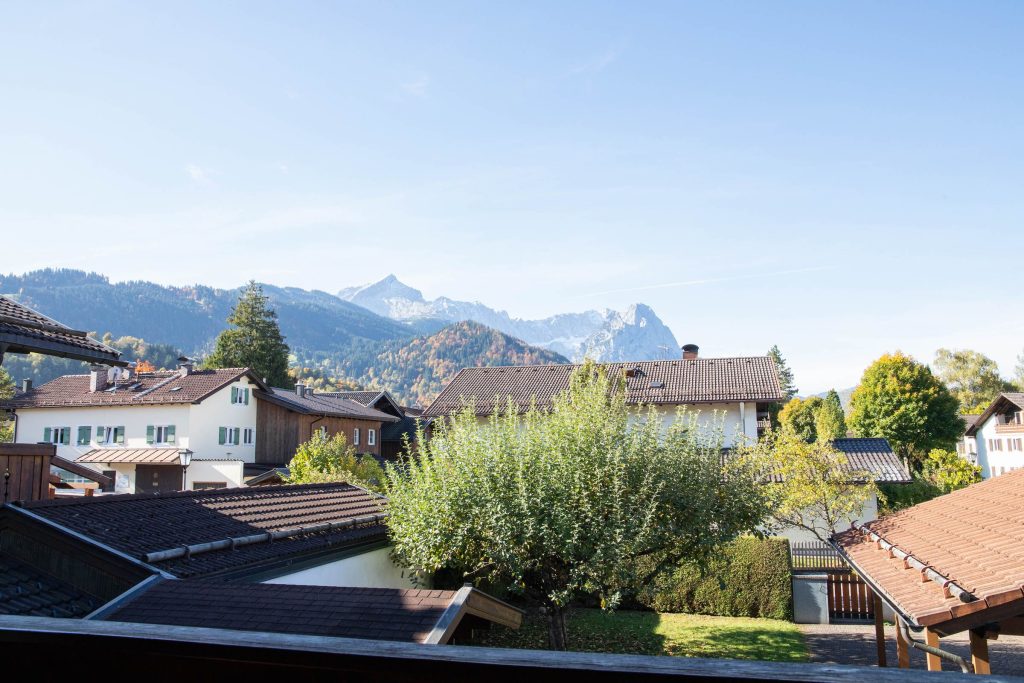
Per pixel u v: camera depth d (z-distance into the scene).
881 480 27.22
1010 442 48.50
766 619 19.58
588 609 20.92
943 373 73.06
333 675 1.37
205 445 39.47
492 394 38.31
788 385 95.56
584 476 13.39
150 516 10.77
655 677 1.12
